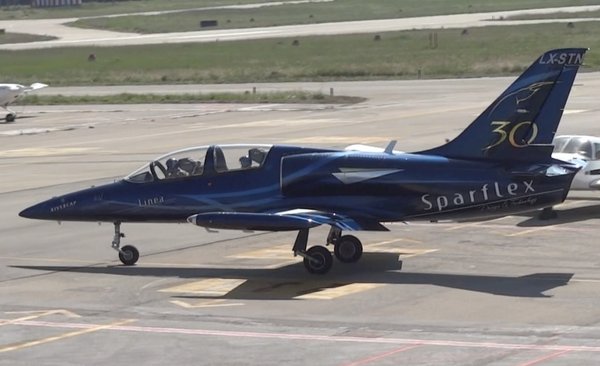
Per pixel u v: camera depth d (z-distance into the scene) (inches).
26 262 4355.3
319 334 3105.3
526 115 3816.4
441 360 2787.9
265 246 4512.8
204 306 3513.8
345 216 3905.0
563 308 3324.3
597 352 2819.9
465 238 4562.0
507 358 2785.4
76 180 6796.3
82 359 2928.2
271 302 3540.8
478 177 3846.0
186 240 4714.6
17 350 3038.9
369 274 3905.0
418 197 3900.1
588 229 4699.8
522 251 4259.4
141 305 3555.6
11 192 6397.6
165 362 2874.0
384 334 3078.2
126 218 4210.1
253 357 2888.8
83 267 4227.4
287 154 4072.3
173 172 4165.8
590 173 4894.2
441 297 3521.2
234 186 4092.0
